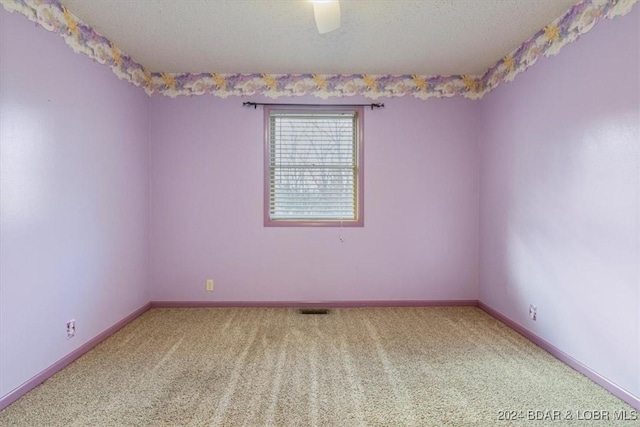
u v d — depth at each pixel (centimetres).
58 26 222
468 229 360
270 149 355
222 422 169
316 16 206
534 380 210
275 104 349
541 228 258
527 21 246
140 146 330
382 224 357
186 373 218
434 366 228
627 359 187
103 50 270
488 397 192
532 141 269
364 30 259
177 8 229
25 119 197
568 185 230
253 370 221
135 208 322
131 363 231
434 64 326
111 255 283
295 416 174
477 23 248
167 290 353
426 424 168
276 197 358
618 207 192
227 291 354
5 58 184
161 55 305
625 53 187
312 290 356
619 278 192
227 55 305
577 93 222
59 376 214
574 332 225
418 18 241
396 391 197
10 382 187
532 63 268
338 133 359
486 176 342
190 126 348
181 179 350
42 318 209
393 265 358
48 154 214
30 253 200
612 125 196
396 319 320
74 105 238
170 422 169
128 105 308
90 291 256
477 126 358
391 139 354
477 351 251
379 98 353
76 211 240
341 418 172
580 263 220
